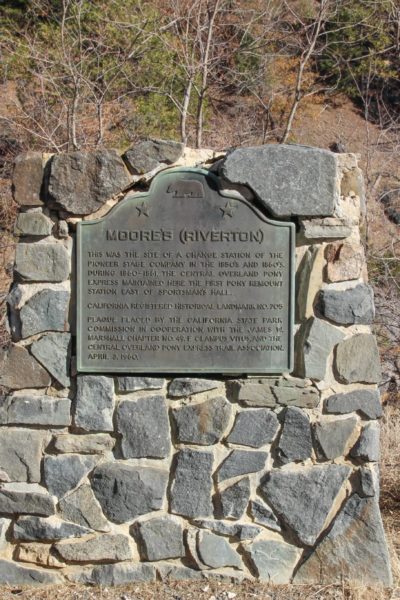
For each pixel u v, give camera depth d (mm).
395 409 7484
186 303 4395
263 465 4426
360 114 14820
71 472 4418
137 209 4371
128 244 4379
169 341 4398
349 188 4457
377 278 8492
